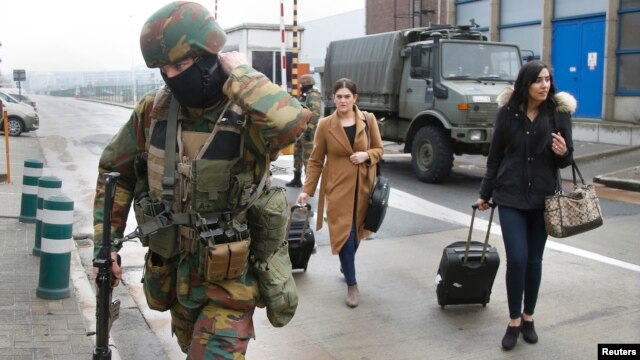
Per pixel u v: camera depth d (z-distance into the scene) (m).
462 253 5.02
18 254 6.11
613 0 15.81
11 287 5.14
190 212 2.56
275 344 4.49
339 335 4.66
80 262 6.08
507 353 4.33
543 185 4.23
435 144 11.64
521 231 4.28
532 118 4.22
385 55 13.33
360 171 5.22
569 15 17.12
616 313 5.05
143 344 4.43
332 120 5.29
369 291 5.65
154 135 2.63
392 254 6.88
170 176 2.56
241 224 2.58
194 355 2.56
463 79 12.01
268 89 2.46
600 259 6.54
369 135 5.32
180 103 2.54
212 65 2.50
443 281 5.09
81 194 10.12
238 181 2.53
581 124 15.76
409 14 26.00
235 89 2.44
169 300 2.79
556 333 4.66
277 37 21.75
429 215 8.87
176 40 2.41
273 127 2.43
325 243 7.31
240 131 2.53
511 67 12.55
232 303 2.59
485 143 11.49
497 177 4.36
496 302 5.36
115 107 48.09
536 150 4.19
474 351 4.37
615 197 10.10
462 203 9.81
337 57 15.43
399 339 4.59
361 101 14.25
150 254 2.76
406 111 12.84
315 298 5.46
